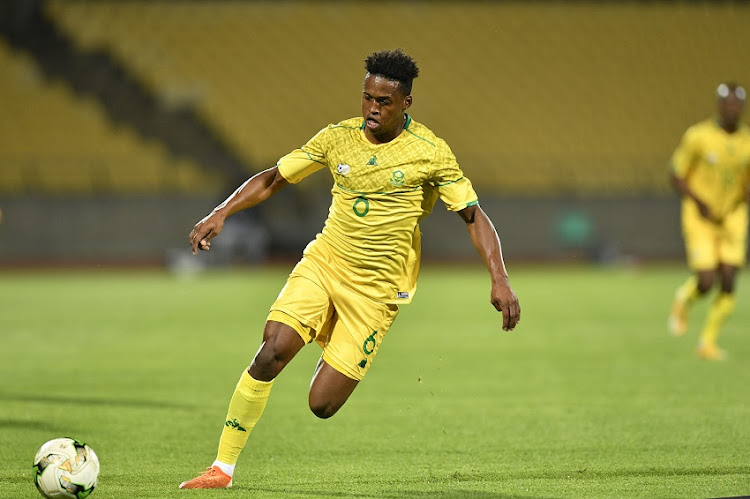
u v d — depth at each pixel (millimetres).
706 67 118438
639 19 121125
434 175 17984
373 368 37969
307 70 112062
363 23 117562
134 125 103188
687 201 40750
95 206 92062
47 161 96688
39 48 106125
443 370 37406
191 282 80938
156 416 27500
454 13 120125
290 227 95000
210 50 111438
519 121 111438
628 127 112750
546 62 116438
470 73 114688
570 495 18312
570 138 110875
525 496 18250
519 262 99125
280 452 22969
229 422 18484
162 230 93188
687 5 122688
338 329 18625
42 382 33719
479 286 78625
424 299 68562
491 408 29141
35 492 18188
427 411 28672
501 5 121688
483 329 51562
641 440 24188
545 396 31328
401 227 18219
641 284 80438
